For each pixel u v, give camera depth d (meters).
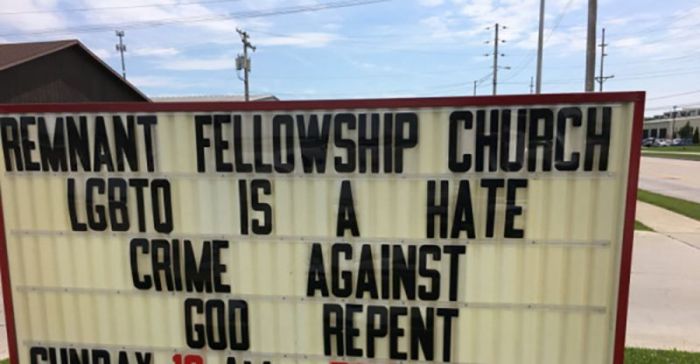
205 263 3.04
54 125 3.05
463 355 2.91
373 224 2.88
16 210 3.15
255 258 3.00
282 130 2.88
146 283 3.11
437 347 2.91
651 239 8.84
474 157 2.76
